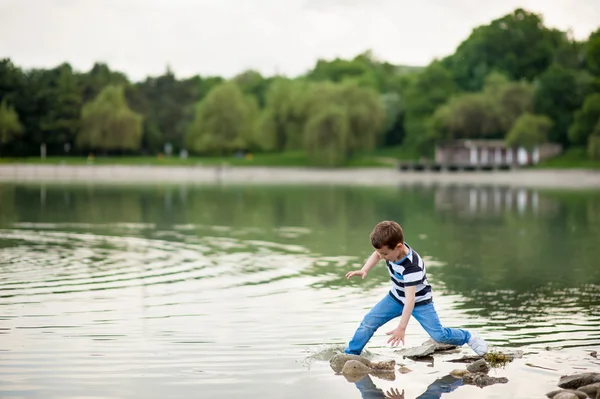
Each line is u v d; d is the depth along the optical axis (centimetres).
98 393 634
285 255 1529
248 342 805
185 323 891
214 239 1830
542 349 786
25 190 4366
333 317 930
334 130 8338
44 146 11144
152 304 1001
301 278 1233
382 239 704
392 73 16325
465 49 13300
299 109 8881
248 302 1022
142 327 868
